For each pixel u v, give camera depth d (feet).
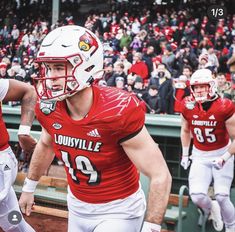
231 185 13.58
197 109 12.07
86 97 6.37
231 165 12.34
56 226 12.52
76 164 6.88
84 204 7.27
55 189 13.96
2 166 9.23
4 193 9.16
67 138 6.66
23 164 16.22
